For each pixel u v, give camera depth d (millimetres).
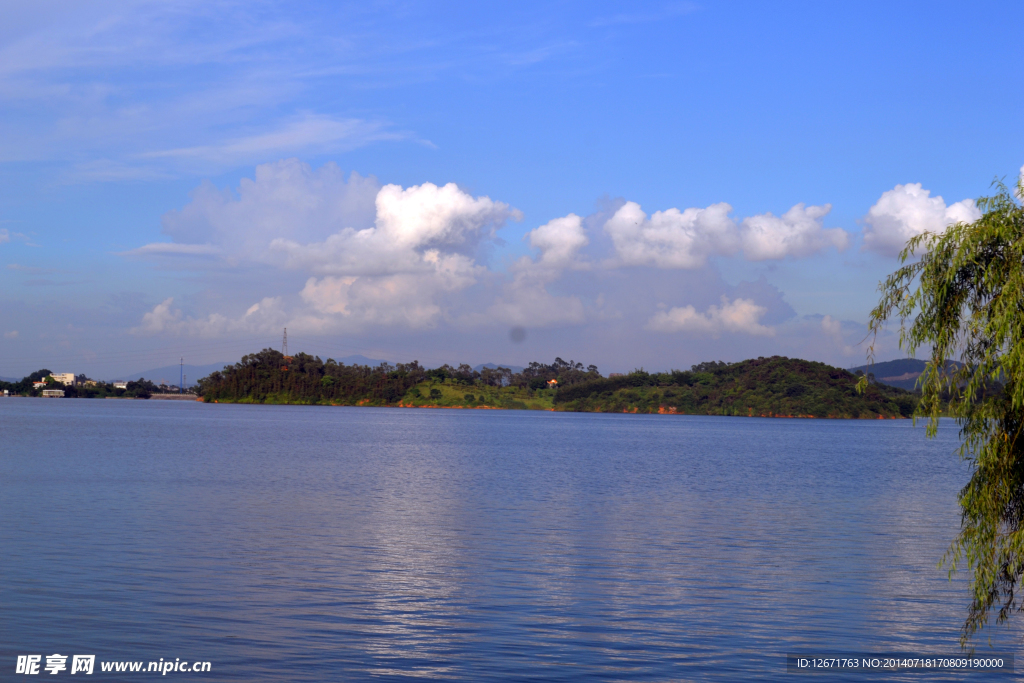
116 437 96625
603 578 25297
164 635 18719
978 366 12375
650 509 41469
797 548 30938
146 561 25891
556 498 45469
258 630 19250
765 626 20672
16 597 21328
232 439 98562
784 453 98438
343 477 55094
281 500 41469
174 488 45500
